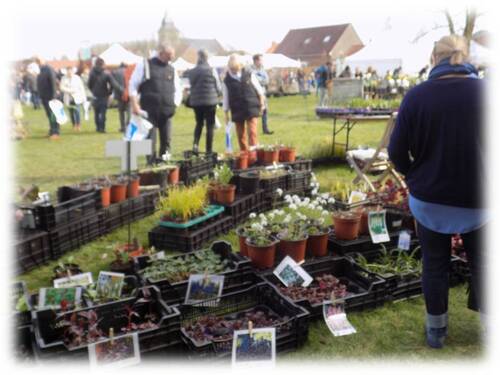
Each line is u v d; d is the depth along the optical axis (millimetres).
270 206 6820
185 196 5398
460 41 3150
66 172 8844
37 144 11781
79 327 3307
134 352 3209
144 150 5824
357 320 3939
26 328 3248
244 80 8172
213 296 3990
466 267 4551
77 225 5418
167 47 7441
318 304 3859
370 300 4109
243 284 4254
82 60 21625
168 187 6238
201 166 7723
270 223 5055
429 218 3279
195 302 3852
